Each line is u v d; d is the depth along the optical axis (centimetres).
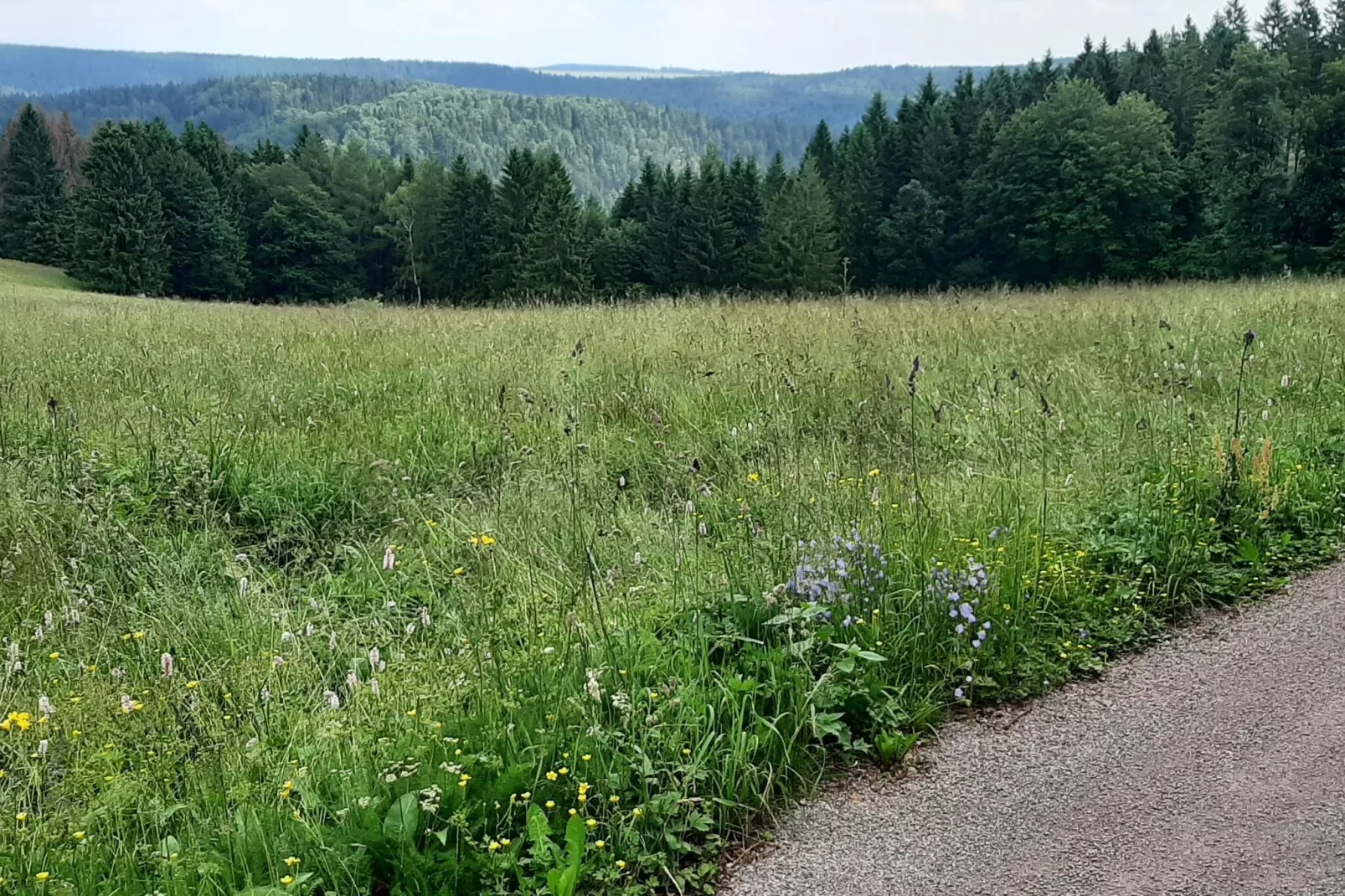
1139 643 484
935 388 874
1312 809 343
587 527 575
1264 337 1035
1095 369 873
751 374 894
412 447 756
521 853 323
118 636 474
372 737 370
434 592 521
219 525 630
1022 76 9719
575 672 407
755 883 318
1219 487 616
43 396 830
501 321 1384
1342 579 545
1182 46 8531
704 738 373
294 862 296
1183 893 303
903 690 421
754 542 513
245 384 907
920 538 526
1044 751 389
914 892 309
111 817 343
